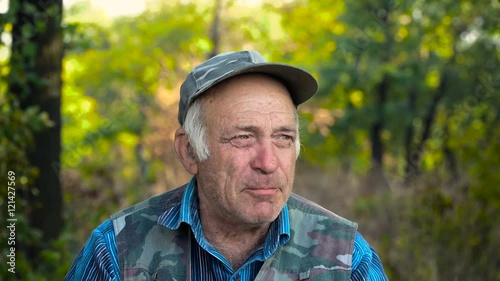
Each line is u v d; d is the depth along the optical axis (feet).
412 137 67.77
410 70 63.36
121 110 51.06
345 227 6.79
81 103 55.11
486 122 21.43
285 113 6.37
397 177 35.19
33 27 18.16
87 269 6.84
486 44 46.37
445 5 31.32
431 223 19.13
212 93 6.42
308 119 60.64
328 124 67.05
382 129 68.08
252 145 6.32
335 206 36.19
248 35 55.52
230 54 6.61
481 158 19.33
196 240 6.61
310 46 62.54
